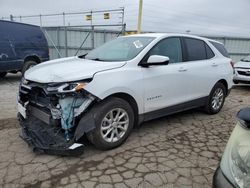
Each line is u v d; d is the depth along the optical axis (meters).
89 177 2.91
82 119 3.24
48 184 2.78
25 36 9.58
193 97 4.80
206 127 4.66
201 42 5.15
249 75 8.88
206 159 3.42
